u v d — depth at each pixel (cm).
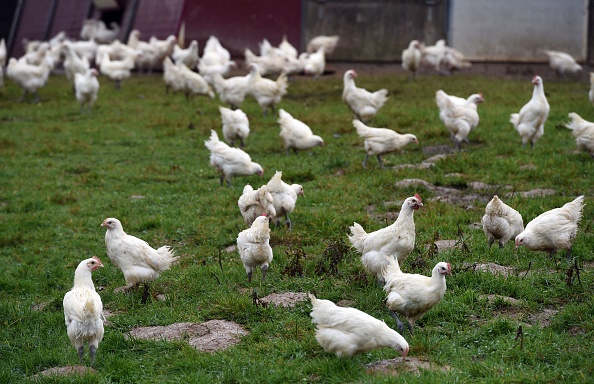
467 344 834
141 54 3247
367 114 2042
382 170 1631
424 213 1329
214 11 3456
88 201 1547
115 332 908
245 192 1234
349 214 1317
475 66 3369
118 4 3953
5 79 3459
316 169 1670
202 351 851
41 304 1061
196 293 1039
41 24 4347
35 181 1714
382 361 795
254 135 2042
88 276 898
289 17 3512
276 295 1001
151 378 791
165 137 2108
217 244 1255
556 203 1316
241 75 3189
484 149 1780
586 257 1090
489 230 1121
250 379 770
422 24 3447
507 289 963
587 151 1631
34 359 859
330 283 1020
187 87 2555
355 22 3488
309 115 2248
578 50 3328
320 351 825
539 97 1705
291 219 1320
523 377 723
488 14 3362
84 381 779
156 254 1043
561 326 866
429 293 831
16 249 1291
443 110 1775
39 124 2334
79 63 2958
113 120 2348
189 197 1534
